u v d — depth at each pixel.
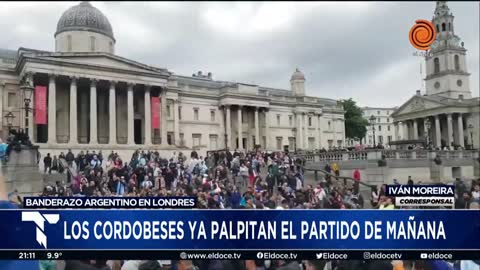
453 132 81.56
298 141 86.50
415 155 37.97
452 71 81.94
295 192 21.17
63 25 65.06
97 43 65.81
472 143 74.69
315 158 41.72
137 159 32.81
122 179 22.88
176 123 70.31
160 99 63.56
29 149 24.14
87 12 65.75
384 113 110.00
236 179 29.81
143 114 64.50
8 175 22.94
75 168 31.59
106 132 60.69
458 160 41.84
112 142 57.16
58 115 56.47
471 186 20.42
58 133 56.16
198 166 30.34
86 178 23.70
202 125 74.88
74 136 53.72
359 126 100.25
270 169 27.78
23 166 23.69
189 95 74.00
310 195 18.81
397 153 37.09
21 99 49.62
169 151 58.75
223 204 17.39
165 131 63.31
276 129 84.19
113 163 32.94
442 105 77.88
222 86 77.00
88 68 55.31
